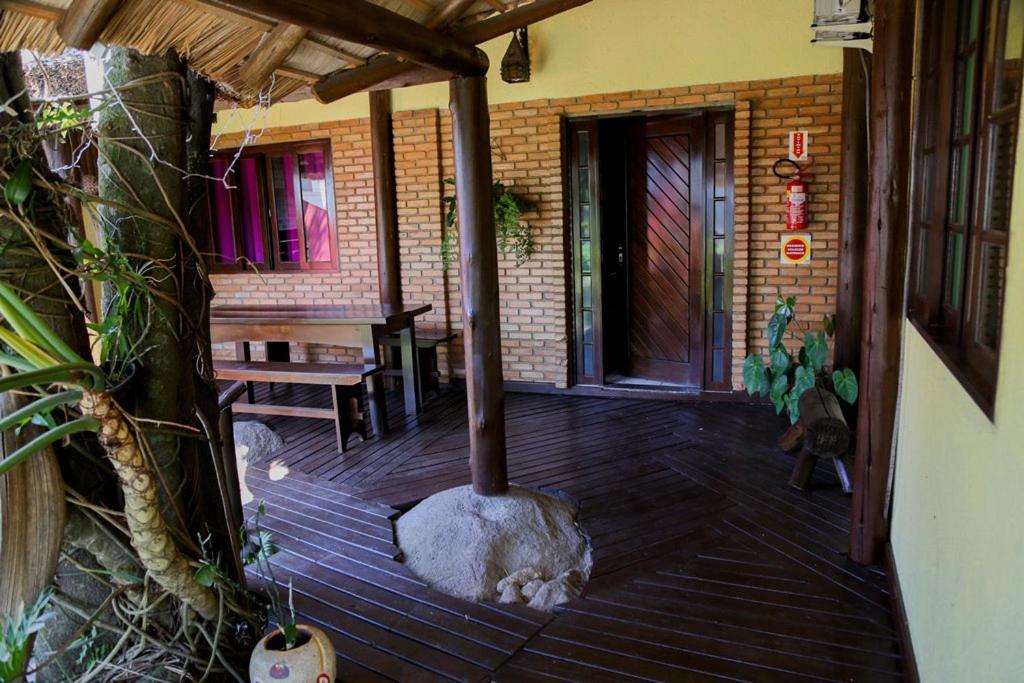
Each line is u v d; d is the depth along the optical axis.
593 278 5.74
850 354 4.77
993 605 1.36
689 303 5.63
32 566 1.67
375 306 5.61
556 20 5.35
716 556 3.05
